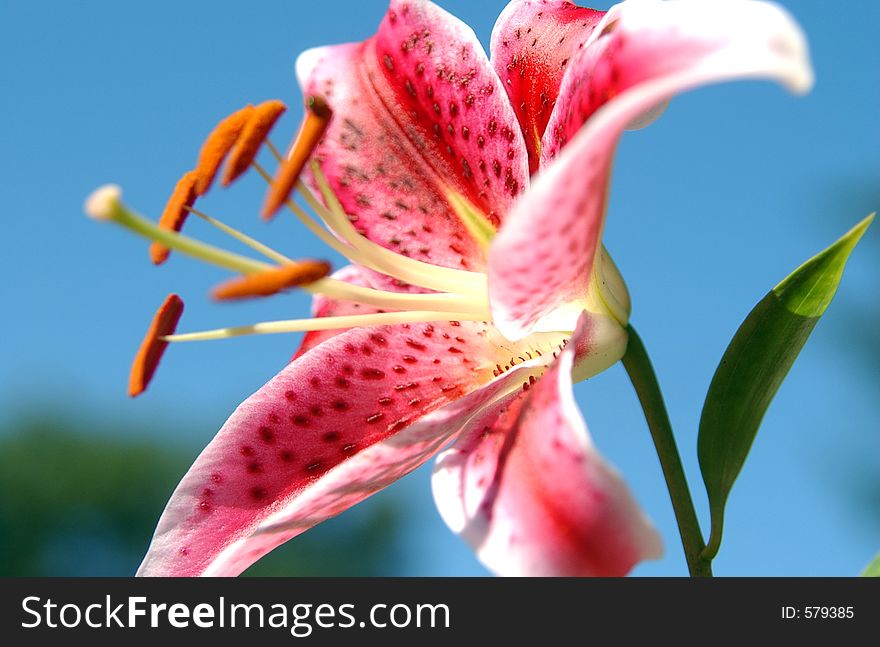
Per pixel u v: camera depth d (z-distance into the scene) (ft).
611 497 1.51
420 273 1.75
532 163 1.77
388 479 1.69
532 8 1.80
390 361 1.77
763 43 1.47
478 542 1.55
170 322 1.70
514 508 1.55
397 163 1.80
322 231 1.74
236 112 1.71
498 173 1.77
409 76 1.79
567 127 1.65
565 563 1.52
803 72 1.46
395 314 1.72
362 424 1.76
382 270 1.74
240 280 1.61
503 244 1.55
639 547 1.51
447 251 1.79
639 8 1.58
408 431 1.66
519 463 1.56
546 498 1.54
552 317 1.70
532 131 1.77
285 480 1.74
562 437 1.54
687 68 1.53
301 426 1.76
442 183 1.79
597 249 1.65
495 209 1.78
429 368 1.77
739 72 1.47
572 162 1.50
